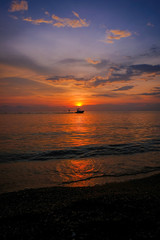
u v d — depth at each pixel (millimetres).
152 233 4566
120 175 14469
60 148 28016
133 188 10258
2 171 15844
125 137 41562
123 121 115375
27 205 8117
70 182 12977
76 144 32000
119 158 20672
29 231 5328
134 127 70812
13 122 101375
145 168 16359
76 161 19594
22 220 6180
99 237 4629
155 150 25484
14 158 21406
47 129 62969
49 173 15234
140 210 6098
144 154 22781
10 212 7086
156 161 19000
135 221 5289
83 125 82500
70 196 9352
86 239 4598
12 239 4953
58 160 20250
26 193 10367
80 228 5207
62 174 14938
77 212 6426
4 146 29969
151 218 5391
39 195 9883
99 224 5332
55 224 5625
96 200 7527
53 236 4934
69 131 56438
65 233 5020
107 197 7895
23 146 30047
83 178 13875
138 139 37781
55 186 11984
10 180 13438
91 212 6305
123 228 4977
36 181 13242
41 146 30062
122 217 5648
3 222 6113
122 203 6938
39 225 5668
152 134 47156
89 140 37219
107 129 62969
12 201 8953
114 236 4617
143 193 8555
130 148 27203
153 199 7238
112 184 11898
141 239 4363
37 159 20906
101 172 15367
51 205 7688
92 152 24734
